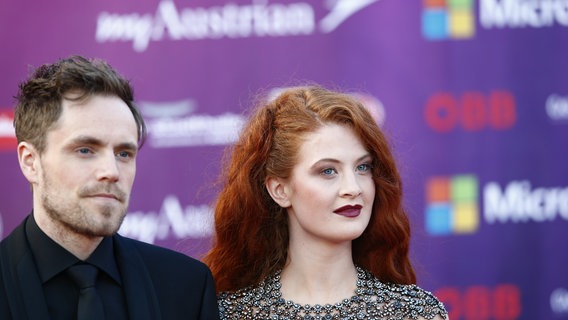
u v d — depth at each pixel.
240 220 3.33
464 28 5.48
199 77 5.38
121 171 2.75
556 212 5.54
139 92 5.36
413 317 3.18
